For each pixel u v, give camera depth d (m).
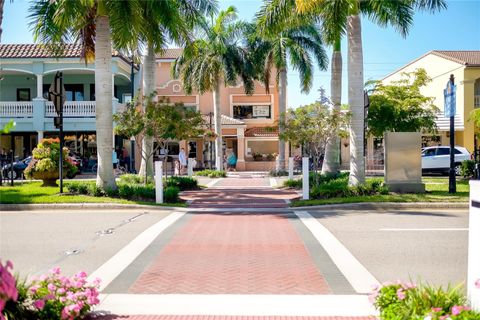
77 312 4.62
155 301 5.70
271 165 38.16
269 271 7.04
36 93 33.19
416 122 23.92
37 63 29.52
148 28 17.66
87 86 33.03
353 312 5.29
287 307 5.46
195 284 6.41
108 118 15.98
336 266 7.30
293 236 9.80
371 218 12.09
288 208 14.41
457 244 8.83
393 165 15.95
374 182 16.08
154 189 16.19
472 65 32.03
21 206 14.27
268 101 39.44
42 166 19.05
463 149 27.22
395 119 23.84
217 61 28.52
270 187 21.95
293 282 6.47
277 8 16.28
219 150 29.80
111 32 16.17
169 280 6.61
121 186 16.42
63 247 8.83
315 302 5.62
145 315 5.23
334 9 15.44
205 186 22.39
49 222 11.84
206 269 7.18
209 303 5.62
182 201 16.25
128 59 32.69
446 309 4.16
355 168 16.02
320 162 35.47
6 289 2.88
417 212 13.12
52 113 29.73
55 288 4.82
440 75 35.81
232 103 39.44
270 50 29.05
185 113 18.75
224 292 6.04
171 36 17.83
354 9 15.39
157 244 9.08
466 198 14.43
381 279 6.59
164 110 17.88
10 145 32.69
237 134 37.03
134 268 7.27
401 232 10.09
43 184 19.64
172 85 38.84
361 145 16.00
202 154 38.72
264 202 16.00
